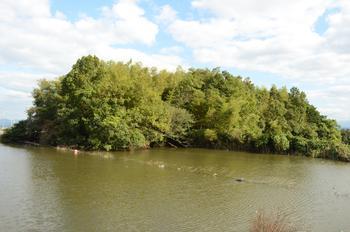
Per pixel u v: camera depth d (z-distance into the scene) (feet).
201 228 74.95
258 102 273.13
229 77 271.90
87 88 215.92
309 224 80.64
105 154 188.85
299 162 188.24
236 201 97.45
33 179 115.65
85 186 107.96
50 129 236.02
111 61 252.62
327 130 259.60
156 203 92.27
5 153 183.52
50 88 259.39
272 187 117.70
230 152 228.22
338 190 117.60
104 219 78.33
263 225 67.56
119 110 207.00
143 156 186.39
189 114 250.37
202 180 124.57
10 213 80.38
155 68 274.98
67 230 71.26
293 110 265.75
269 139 232.12
